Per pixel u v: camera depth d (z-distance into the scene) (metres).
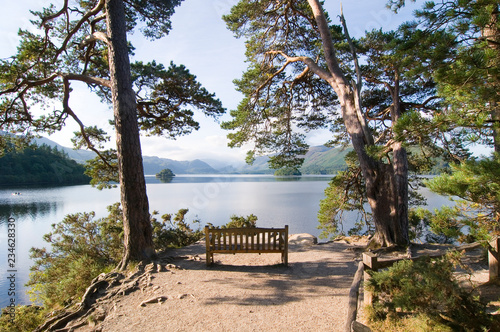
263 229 6.67
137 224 6.86
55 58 9.80
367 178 7.88
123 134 6.91
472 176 2.96
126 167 6.87
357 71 8.17
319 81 12.12
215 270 6.43
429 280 2.94
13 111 10.11
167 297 4.81
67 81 8.89
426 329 2.87
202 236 11.71
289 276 5.96
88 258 8.22
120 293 5.07
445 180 3.21
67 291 7.18
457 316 2.84
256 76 12.11
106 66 10.56
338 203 15.52
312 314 4.09
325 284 5.41
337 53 10.75
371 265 3.49
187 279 5.78
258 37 11.85
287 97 13.09
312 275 6.01
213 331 3.68
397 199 7.59
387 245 7.52
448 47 3.68
